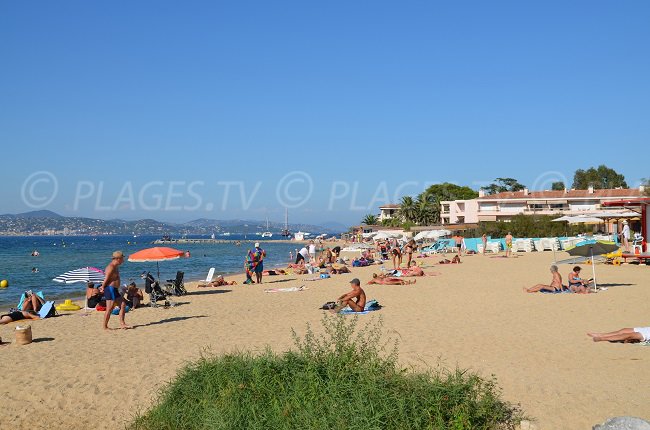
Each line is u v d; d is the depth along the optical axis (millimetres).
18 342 11703
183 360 9836
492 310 15078
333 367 6758
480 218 84375
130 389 8273
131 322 14711
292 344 11000
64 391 8258
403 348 10242
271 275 30641
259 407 6367
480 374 8352
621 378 8172
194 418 6531
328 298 19031
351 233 118688
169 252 18438
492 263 34000
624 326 12367
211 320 14656
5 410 7598
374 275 23859
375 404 6062
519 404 7051
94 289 18062
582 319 13344
